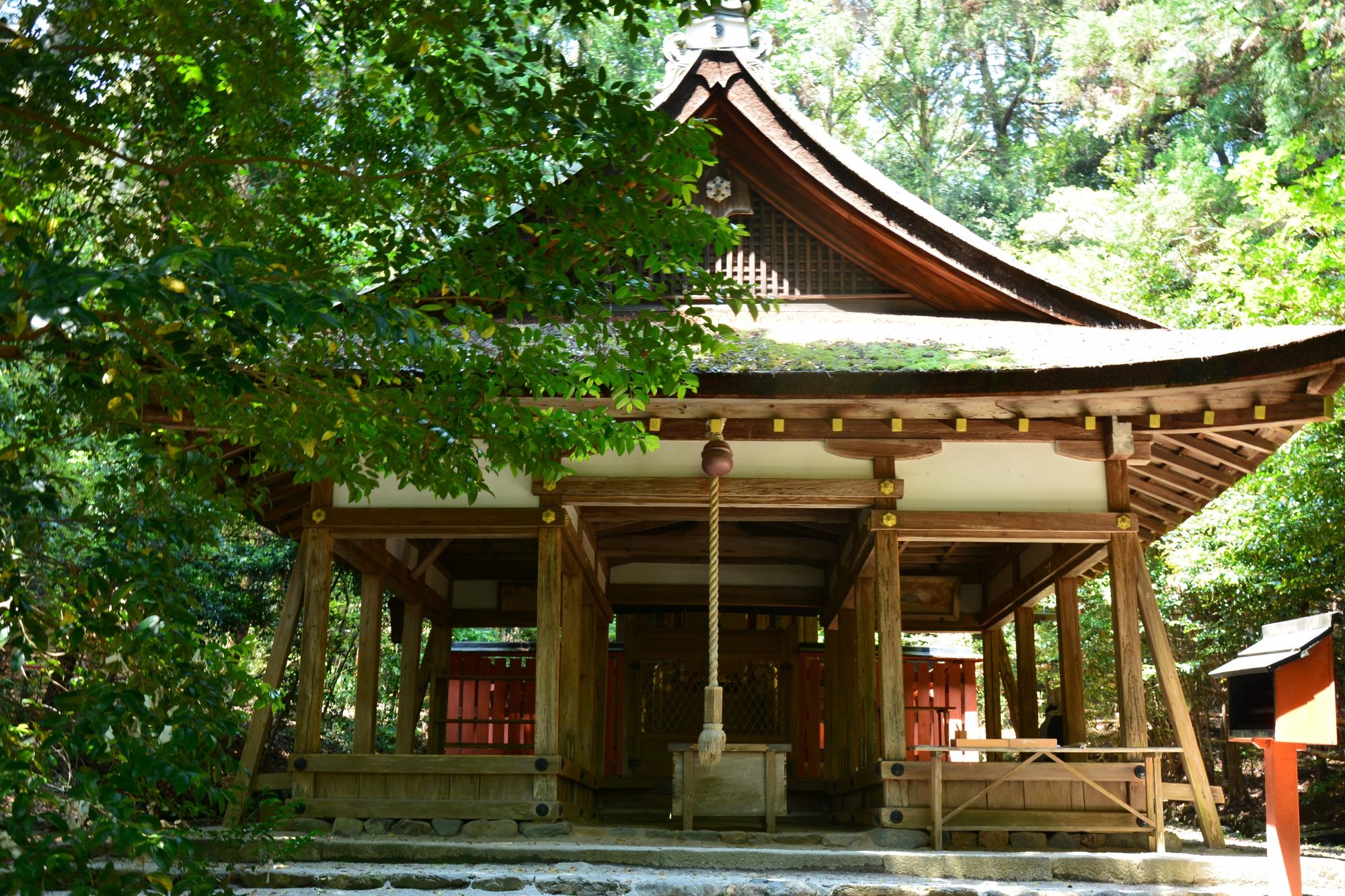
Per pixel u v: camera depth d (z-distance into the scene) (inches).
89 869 119.0
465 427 168.1
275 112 167.5
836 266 357.7
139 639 125.2
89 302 129.7
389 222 167.0
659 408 284.8
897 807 275.1
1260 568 445.1
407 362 169.8
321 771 278.2
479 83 145.7
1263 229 654.5
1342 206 495.8
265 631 474.0
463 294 164.4
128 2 143.3
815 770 465.7
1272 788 206.4
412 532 297.4
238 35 151.0
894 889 219.3
